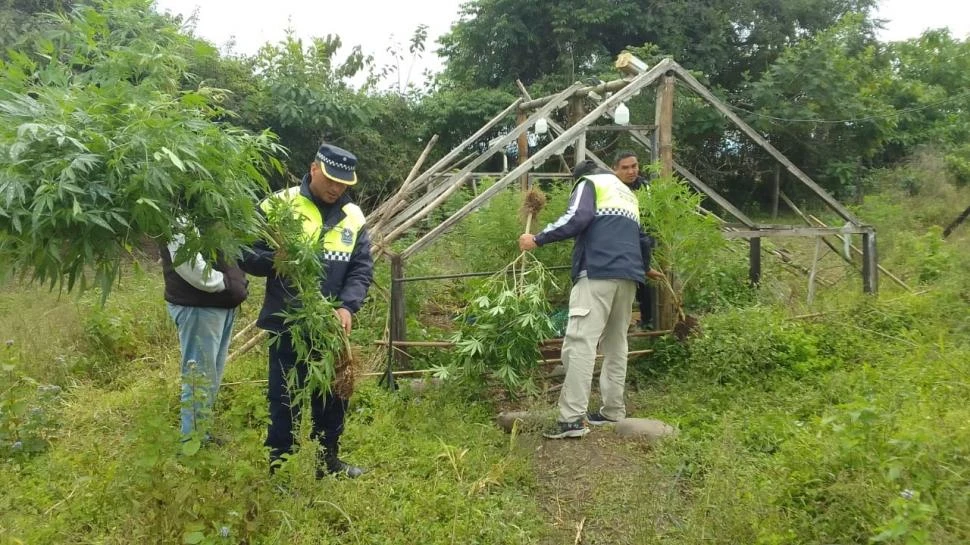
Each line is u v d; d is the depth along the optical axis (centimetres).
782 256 895
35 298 756
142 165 240
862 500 297
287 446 374
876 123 1512
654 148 623
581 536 343
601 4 1625
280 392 370
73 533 320
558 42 1681
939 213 1284
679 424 467
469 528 335
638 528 323
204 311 399
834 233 698
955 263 807
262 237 334
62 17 276
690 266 577
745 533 303
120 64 271
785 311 653
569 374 461
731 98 1567
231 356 577
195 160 258
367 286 388
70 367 577
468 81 1758
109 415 477
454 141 1614
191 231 273
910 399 395
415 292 660
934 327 593
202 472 303
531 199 536
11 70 245
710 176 1625
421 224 855
